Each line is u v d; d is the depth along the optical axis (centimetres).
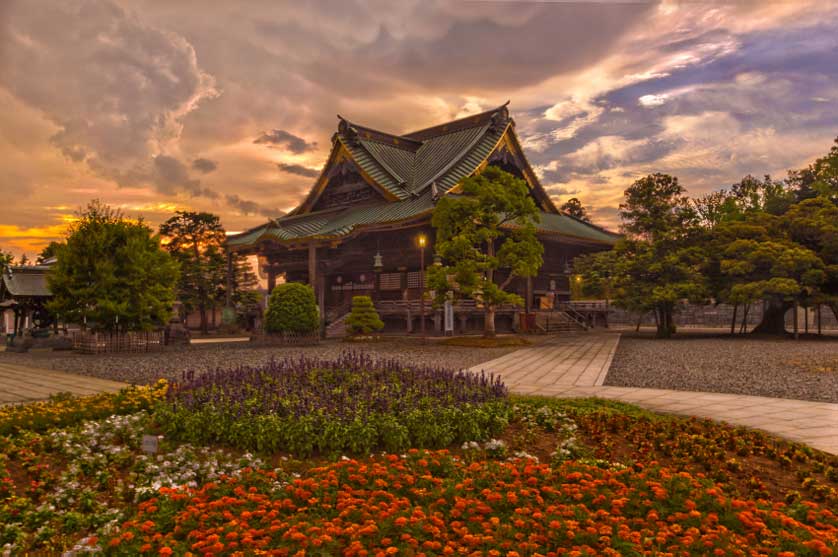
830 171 4503
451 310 3475
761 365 1888
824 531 497
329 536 443
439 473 648
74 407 1009
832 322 5138
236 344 3134
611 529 468
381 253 4284
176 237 5294
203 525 492
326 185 5159
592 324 4947
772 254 3256
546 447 812
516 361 2036
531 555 430
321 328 3700
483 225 2920
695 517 503
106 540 459
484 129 4738
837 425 964
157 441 810
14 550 500
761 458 770
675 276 3653
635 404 1166
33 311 3275
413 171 4828
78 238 2644
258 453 753
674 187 3753
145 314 2728
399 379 1006
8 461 731
